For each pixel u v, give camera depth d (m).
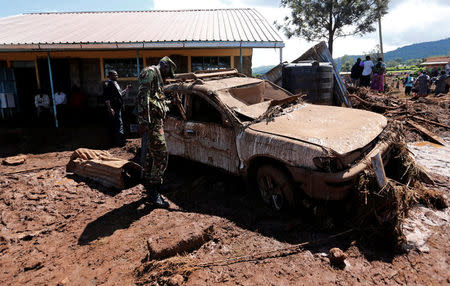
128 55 11.88
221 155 4.36
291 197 3.56
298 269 2.82
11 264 3.14
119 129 7.52
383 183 3.14
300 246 3.14
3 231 3.77
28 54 12.05
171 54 11.56
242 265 2.92
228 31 9.97
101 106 12.41
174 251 3.12
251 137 3.83
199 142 4.66
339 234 3.29
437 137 6.93
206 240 3.35
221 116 4.32
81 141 8.20
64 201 4.52
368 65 13.62
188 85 4.79
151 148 4.07
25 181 5.28
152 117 3.98
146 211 4.14
